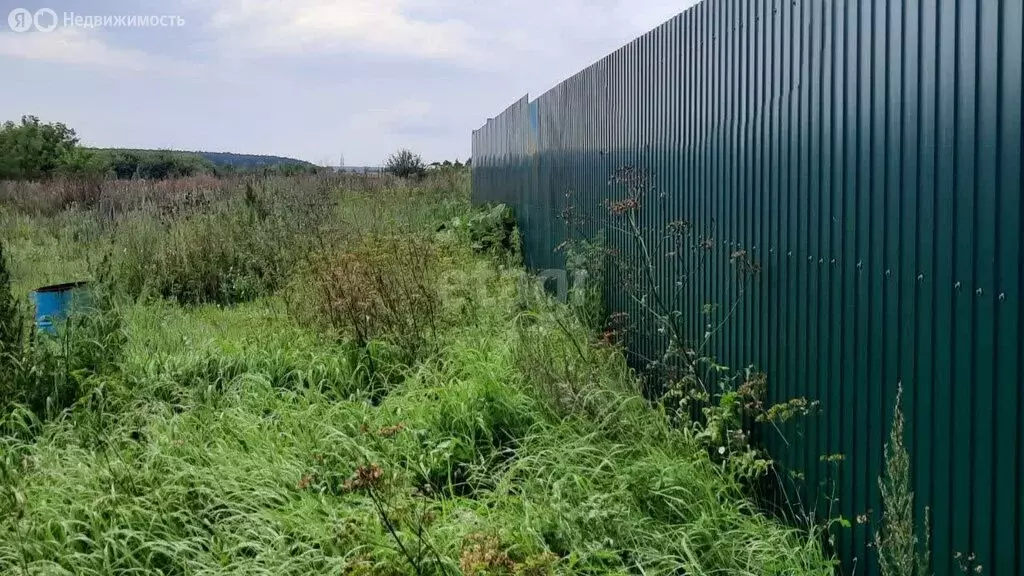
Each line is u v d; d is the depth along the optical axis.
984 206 2.84
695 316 5.58
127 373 6.59
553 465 4.66
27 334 7.64
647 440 4.98
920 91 3.16
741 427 4.79
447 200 18.36
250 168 24.73
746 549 3.95
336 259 8.70
